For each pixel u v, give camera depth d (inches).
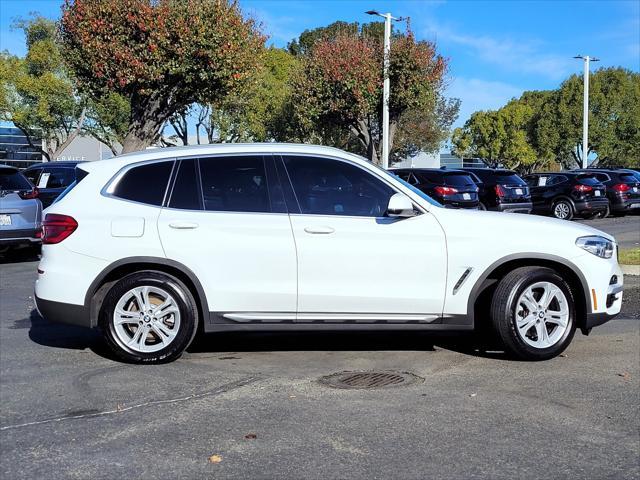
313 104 1174.3
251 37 772.6
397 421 185.3
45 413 192.7
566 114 2022.6
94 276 232.1
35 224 495.5
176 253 230.8
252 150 241.4
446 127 1875.0
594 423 184.2
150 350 235.8
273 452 165.0
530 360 243.8
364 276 232.4
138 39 721.6
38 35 1614.2
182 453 164.9
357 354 256.5
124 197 236.8
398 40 1136.8
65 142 1646.2
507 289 236.8
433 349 264.1
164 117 796.0
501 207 768.3
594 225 837.8
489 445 169.0
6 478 152.1
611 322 313.7
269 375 228.7
